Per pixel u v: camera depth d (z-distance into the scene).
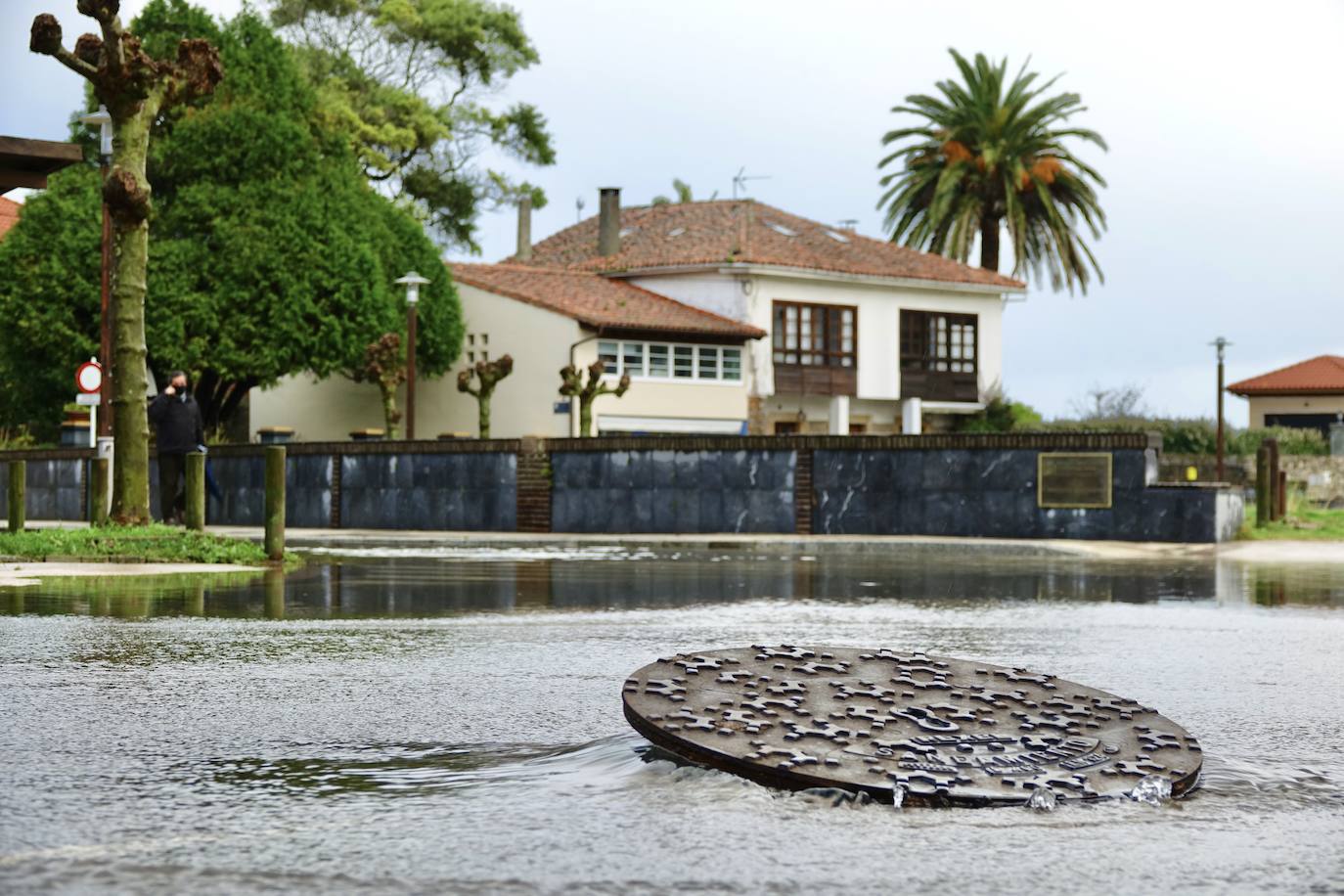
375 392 51.28
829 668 6.63
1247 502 33.56
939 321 56.44
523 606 12.24
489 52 63.53
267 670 8.20
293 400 51.84
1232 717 6.96
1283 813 4.96
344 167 45.16
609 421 48.28
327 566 17.23
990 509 25.45
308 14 61.81
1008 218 60.09
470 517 28.80
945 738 5.63
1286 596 14.30
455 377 50.34
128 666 8.28
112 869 4.15
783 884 4.05
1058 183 61.09
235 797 5.07
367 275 42.53
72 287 39.69
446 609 11.87
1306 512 32.22
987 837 4.57
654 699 5.98
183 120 41.72
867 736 5.62
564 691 7.53
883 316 55.00
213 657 8.70
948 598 13.78
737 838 4.53
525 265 58.06
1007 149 60.62
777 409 53.12
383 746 6.00
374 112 58.81
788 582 15.62
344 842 4.46
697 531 27.28
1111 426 50.91
